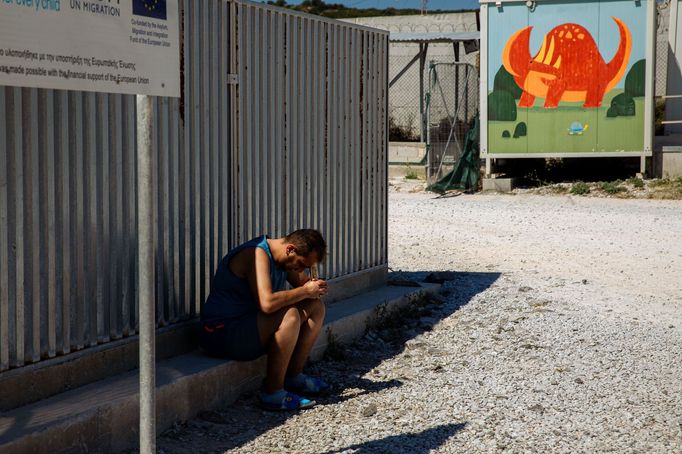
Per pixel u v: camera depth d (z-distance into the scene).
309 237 5.02
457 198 16.11
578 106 16.97
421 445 4.52
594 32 16.75
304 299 5.16
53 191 4.26
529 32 16.92
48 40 2.77
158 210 5.01
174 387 4.61
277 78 6.14
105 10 2.96
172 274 5.16
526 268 9.42
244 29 5.73
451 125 17.28
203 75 5.34
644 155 16.91
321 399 5.26
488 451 4.45
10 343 4.09
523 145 17.20
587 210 14.18
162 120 4.99
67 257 4.36
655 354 6.23
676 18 19.53
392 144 21.25
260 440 4.55
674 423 4.88
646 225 12.48
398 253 10.34
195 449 4.37
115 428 4.21
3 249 4.00
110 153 4.61
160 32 3.23
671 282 8.74
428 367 5.93
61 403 4.19
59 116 4.25
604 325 7.00
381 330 6.84
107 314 4.67
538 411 5.05
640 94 16.80
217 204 5.54
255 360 5.30
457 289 8.29
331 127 6.89
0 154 3.95
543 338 6.62
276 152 6.18
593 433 4.72
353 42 7.14
